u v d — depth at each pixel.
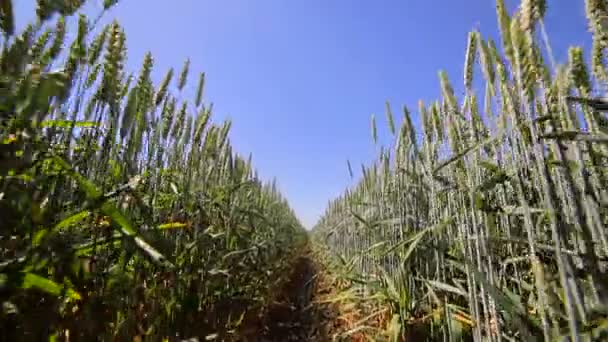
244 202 7.30
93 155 2.45
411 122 3.94
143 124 2.85
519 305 2.22
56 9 1.88
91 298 2.07
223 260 4.78
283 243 12.80
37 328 1.67
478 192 2.61
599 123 2.47
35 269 1.53
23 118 1.55
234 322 5.09
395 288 4.04
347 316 6.66
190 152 4.36
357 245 8.20
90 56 2.32
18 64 1.66
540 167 1.93
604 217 2.38
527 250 2.78
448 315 3.16
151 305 3.09
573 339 1.72
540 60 1.99
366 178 7.37
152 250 1.80
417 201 4.64
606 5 1.97
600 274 1.81
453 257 3.64
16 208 1.54
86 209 1.64
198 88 4.44
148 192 3.26
